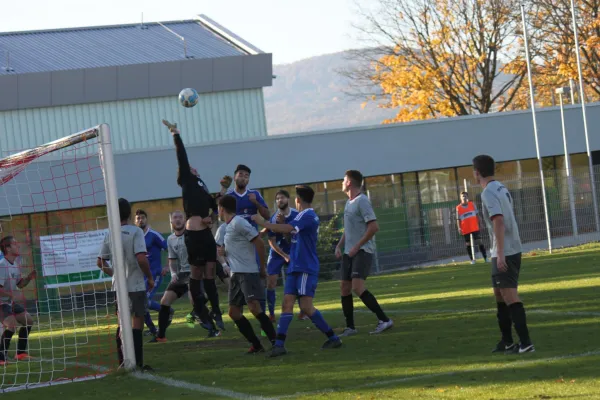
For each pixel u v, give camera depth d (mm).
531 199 36281
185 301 32062
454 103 62094
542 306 16234
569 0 59656
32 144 45281
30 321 16250
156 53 49844
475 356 11430
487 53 62281
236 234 13500
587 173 36656
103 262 13953
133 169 36688
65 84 45281
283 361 12586
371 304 14969
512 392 8883
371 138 40281
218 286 32375
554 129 42844
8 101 44469
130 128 47312
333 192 39594
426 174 41219
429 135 41156
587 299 16656
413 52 62500
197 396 10391
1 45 50469
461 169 41594
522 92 68375
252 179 38438
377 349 12938
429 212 39000
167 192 37062
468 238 33562
